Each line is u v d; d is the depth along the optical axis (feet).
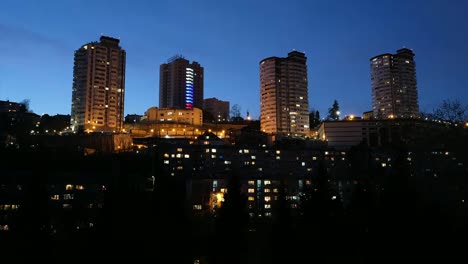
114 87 640.17
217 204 295.69
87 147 446.19
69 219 225.56
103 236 123.54
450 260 94.58
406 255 100.42
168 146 375.66
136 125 612.70
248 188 330.95
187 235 166.61
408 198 110.22
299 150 403.13
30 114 581.12
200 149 376.27
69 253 140.36
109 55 640.99
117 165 310.86
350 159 393.70
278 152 397.39
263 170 387.14
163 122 605.73
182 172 352.08
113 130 610.65
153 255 126.41
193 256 162.71
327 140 510.99
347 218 142.20
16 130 500.33
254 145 457.27
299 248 130.21
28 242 122.11
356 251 129.90
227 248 135.95
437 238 98.53
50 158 330.75
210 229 219.41
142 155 370.32
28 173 249.75
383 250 105.70
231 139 542.16
